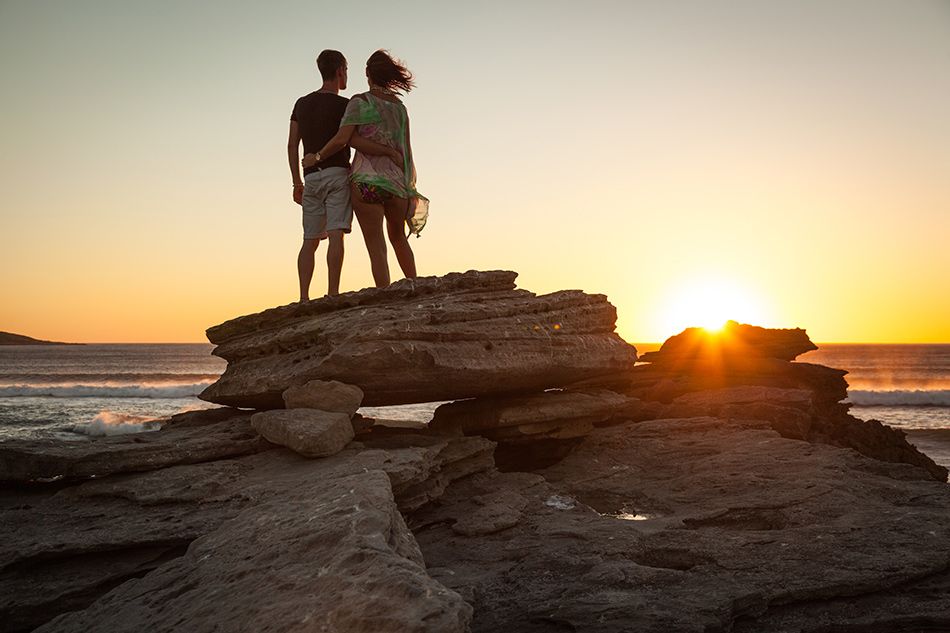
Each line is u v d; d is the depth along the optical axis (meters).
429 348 7.69
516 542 6.46
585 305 9.80
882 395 50.56
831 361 132.12
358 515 4.72
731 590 5.15
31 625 4.96
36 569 5.41
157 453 6.94
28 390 55.59
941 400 49.53
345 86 9.56
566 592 5.25
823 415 15.19
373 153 8.92
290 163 9.48
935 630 4.98
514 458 9.68
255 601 3.91
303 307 8.66
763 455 9.07
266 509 5.44
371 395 8.06
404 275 9.60
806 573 5.48
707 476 8.32
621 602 5.00
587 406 9.73
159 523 5.86
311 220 9.28
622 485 8.40
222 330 9.30
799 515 6.92
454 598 3.54
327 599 3.70
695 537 6.34
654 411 12.39
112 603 4.48
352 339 7.50
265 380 8.27
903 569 5.53
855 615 5.10
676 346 16.20
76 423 33.25
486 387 8.52
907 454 15.16
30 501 6.54
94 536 5.61
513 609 5.08
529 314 8.90
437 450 7.59
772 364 15.42
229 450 7.27
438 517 7.18
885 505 7.17
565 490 8.33
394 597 3.57
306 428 6.94
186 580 4.52
